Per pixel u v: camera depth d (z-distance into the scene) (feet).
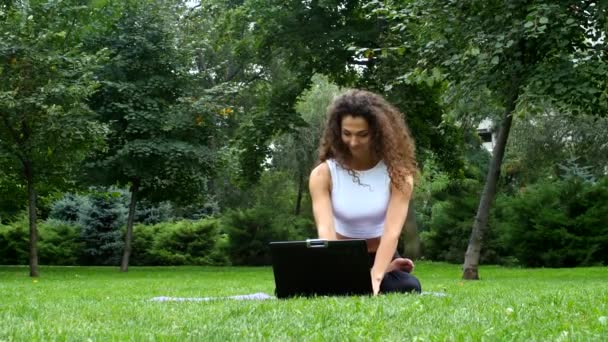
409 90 63.52
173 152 70.49
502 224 75.20
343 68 69.62
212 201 115.14
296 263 17.34
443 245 88.17
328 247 17.06
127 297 26.89
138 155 70.74
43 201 77.77
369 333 10.58
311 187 17.92
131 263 94.48
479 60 41.88
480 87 45.85
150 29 72.59
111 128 72.08
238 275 60.90
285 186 106.01
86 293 31.50
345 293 17.25
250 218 91.15
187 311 15.07
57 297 27.68
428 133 69.72
